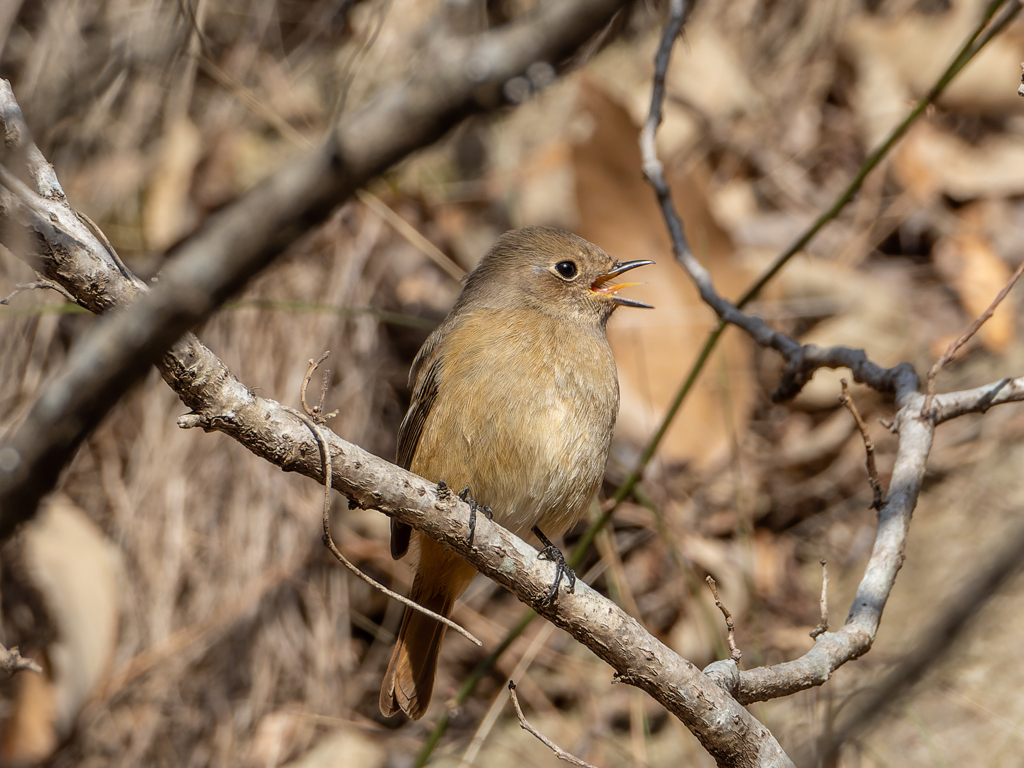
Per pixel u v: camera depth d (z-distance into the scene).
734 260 10.80
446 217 12.11
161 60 11.06
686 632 9.70
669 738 9.30
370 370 11.27
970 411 6.10
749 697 5.00
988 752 7.71
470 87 1.88
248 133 11.85
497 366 6.88
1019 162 11.84
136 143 11.79
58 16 11.38
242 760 9.82
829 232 11.91
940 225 11.73
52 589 9.84
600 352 7.24
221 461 10.80
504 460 6.79
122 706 10.07
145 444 10.88
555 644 10.21
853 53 12.64
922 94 12.07
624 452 10.51
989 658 8.26
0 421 10.38
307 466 4.82
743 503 10.34
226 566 10.55
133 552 10.51
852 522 10.30
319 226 1.99
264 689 10.23
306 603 10.55
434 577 6.92
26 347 10.72
